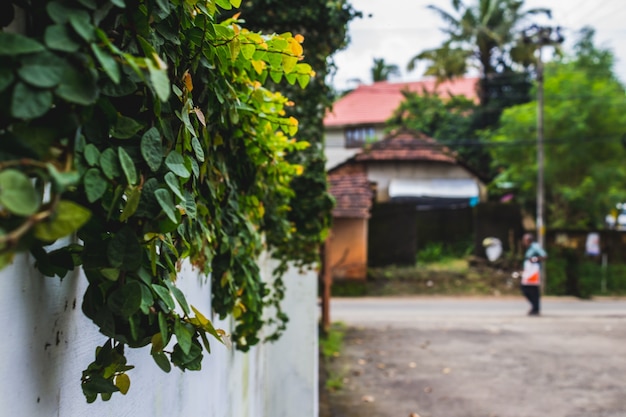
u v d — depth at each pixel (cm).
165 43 133
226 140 226
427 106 2431
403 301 1595
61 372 108
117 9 107
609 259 1802
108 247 105
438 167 1973
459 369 790
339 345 957
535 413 598
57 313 107
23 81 79
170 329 123
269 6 425
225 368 273
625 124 1750
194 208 140
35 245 96
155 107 114
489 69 2308
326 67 458
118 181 104
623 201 1748
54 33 84
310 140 468
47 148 83
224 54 177
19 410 93
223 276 236
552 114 1784
